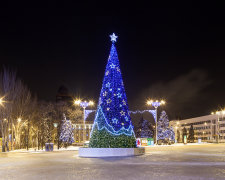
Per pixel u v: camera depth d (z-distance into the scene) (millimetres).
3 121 42812
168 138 72750
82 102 48938
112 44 29406
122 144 27000
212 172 14367
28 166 18312
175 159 22562
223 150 38219
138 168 16266
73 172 14812
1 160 23547
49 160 22969
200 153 30984
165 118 73875
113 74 28438
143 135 80188
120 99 27906
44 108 55625
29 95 52344
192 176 12961
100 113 27594
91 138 27609
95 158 24109
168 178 12398
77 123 60062
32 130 54750
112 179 12266
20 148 51594
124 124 27516
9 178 12938
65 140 48562
